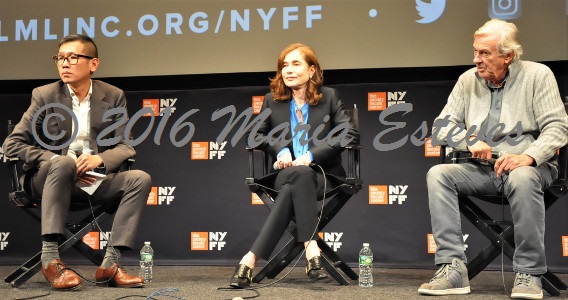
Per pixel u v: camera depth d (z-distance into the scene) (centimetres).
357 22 363
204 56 373
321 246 278
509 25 252
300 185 251
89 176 256
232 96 375
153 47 376
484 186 249
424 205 354
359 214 358
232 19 372
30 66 378
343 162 359
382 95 362
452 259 236
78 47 273
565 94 346
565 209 336
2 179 378
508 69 254
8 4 380
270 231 249
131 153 274
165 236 372
